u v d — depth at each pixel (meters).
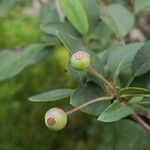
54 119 0.21
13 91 0.79
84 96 0.23
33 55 0.32
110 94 0.23
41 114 0.77
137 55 0.23
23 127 0.76
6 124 0.76
